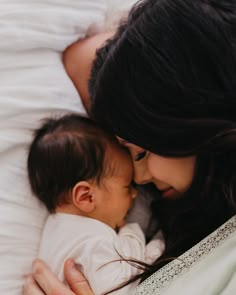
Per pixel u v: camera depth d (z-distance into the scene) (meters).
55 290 0.79
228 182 0.73
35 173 0.85
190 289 0.73
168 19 0.68
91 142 0.84
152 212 0.92
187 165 0.74
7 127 0.85
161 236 0.91
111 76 0.71
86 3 0.96
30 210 0.86
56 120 0.86
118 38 0.74
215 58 0.67
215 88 0.67
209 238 0.75
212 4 0.69
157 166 0.76
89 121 0.86
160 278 0.76
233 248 0.74
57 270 0.83
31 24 0.89
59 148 0.84
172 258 0.79
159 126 0.68
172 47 0.67
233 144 0.68
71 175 0.84
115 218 0.88
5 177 0.85
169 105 0.68
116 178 0.85
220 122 0.67
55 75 0.91
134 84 0.69
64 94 0.90
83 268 0.82
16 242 0.84
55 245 0.84
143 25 0.69
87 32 0.99
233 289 0.69
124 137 0.73
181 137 0.68
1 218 0.83
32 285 0.82
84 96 0.94
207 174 0.73
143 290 0.76
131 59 0.69
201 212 0.79
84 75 0.93
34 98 0.87
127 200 0.88
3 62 0.87
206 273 0.73
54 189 0.85
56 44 0.92
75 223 0.85
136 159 0.84
